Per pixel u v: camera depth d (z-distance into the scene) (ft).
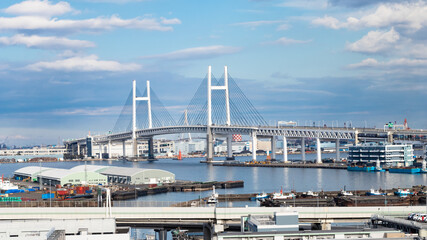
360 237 323.98
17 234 343.87
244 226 373.81
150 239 461.37
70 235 341.00
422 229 305.32
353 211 424.46
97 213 443.73
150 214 440.45
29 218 446.60
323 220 424.87
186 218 438.40
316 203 641.40
